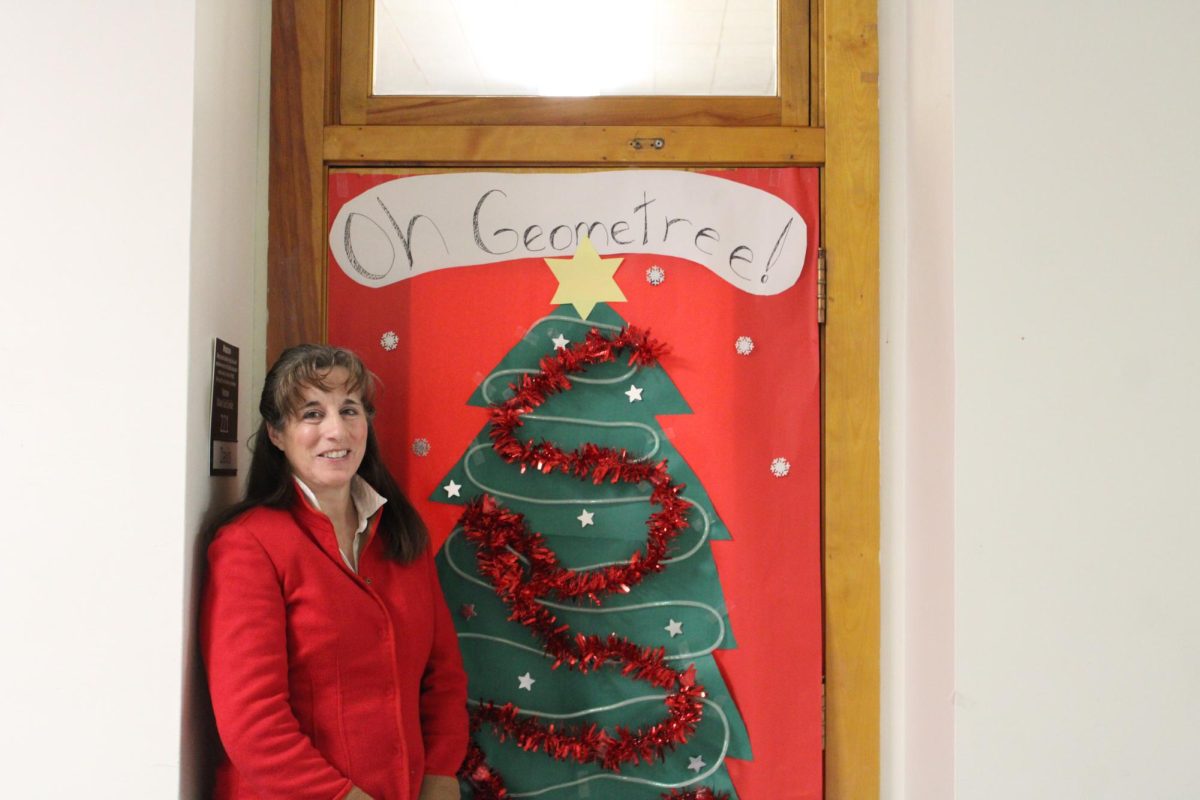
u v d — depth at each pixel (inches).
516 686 73.2
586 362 74.0
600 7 76.2
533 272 74.7
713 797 71.9
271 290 74.2
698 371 73.9
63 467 59.1
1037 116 60.6
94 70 60.3
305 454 60.6
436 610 67.6
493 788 72.1
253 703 55.7
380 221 74.9
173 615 58.7
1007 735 59.0
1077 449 59.5
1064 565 59.2
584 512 73.7
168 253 59.9
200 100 61.7
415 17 76.3
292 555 59.1
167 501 59.1
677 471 73.7
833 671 73.0
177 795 58.2
